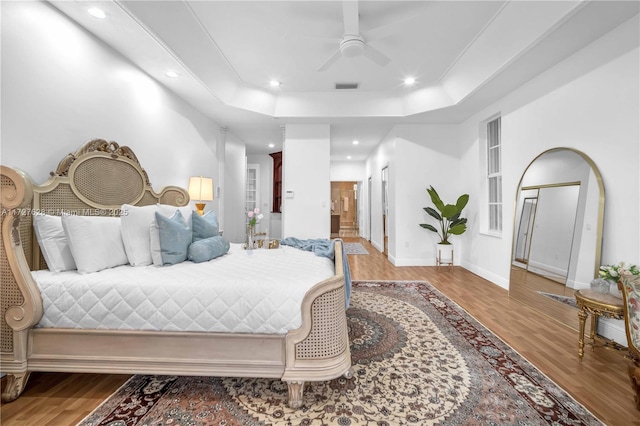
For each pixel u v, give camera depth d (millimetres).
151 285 1510
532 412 1405
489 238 3939
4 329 1489
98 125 2344
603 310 1817
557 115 2730
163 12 2182
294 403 1427
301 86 3920
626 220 2092
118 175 2449
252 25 2557
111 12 2031
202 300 1480
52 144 1955
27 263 1597
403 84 3883
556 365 1832
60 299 1506
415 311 2801
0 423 1312
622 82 2123
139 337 1487
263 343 1459
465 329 2389
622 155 2125
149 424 1320
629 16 2041
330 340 1448
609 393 1553
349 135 5758
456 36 2723
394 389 1591
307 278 1604
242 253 2484
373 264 5098
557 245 2643
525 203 3115
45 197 1865
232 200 5598
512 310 2836
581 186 2428
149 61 2730
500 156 3859
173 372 1472
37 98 1851
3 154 1667
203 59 2928
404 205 4930
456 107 3992
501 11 2344
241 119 4535
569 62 2588
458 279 4031
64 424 1312
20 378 1480
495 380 1671
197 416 1378
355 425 1322
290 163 4863
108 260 1802
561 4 1994
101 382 1646
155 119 3104
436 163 4883
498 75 2990
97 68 2330
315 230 4867
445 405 1458
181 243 2000
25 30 1771
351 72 3508
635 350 1455
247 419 1361
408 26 2566
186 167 3762
